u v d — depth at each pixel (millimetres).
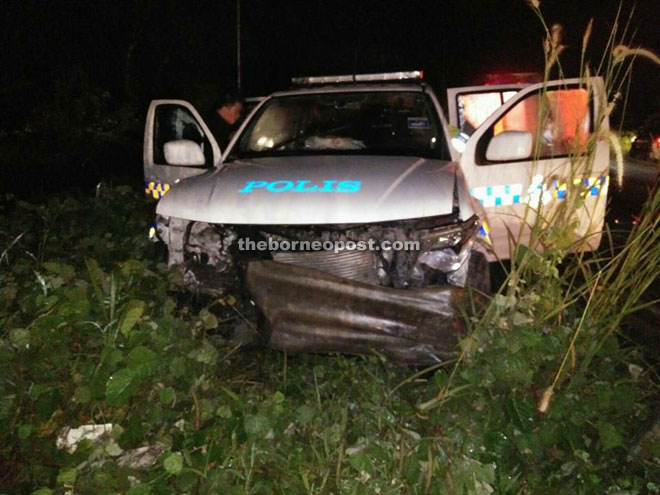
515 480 3416
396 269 4410
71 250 6051
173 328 4137
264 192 4613
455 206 4492
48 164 15289
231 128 7379
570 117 6043
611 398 3814
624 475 3641
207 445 3436
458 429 3564
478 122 7340
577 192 4355
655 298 6336
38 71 17375
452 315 4223
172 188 4992
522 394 3777
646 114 16188
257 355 4613
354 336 4320
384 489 3326
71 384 3865
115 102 18703
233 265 4605
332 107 5984
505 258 5777
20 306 4621
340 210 4398
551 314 4102
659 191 4051
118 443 3459
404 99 5961
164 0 18328
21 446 3504
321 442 3633
